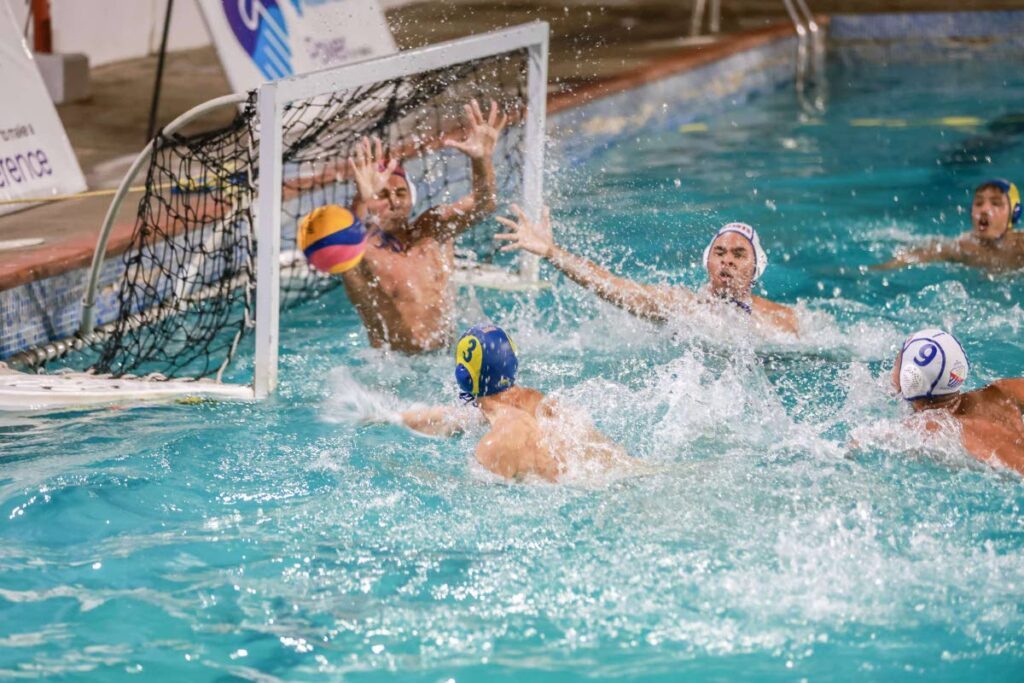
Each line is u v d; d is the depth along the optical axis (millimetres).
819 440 8719
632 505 7633
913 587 6684
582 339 11312
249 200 10820
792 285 13086
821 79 26828
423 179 14203
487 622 6395
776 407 9461
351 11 17094
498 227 14016
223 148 11086
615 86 20500
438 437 9078
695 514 7500
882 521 7398
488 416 8414
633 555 7043
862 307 12242
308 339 11906
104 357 11070
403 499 7871
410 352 11188
